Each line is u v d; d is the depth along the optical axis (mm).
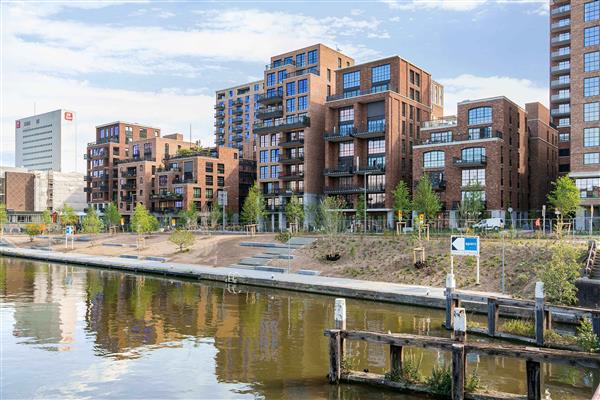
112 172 129250
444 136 74500
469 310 27734
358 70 83562
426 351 20922
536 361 14719
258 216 84812
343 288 34219
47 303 32812
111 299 34188
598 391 10773
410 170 80000
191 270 46656
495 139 66500
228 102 156250
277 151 92188
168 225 102875
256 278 40000
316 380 17531
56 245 81750
